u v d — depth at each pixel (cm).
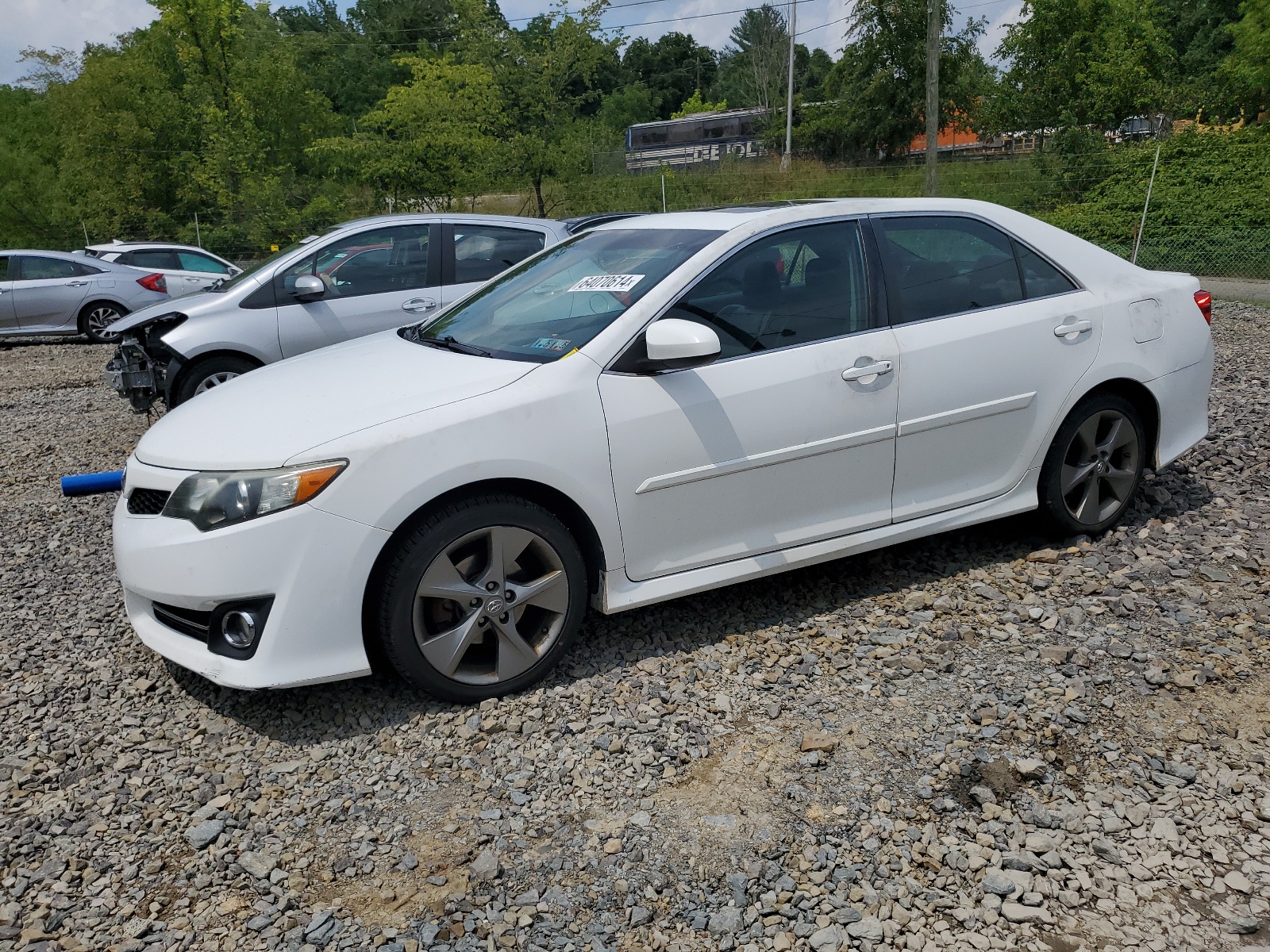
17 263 1505
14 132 4488
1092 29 2955
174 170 3612
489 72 2605
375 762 306
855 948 228
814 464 379
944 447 406
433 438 315
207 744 320
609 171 2733
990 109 3225
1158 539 451
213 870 260
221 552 305
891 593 414
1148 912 238
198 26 3397
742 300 371
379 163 2734
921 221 412
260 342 745
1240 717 315
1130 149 2166
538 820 276
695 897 245
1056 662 351
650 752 305
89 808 288
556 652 346
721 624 392
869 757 301
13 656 387
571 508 344
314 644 310
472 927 236
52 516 582
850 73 3622
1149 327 450
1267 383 754
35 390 1085
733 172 2703
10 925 241
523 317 390
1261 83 2773
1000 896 244
